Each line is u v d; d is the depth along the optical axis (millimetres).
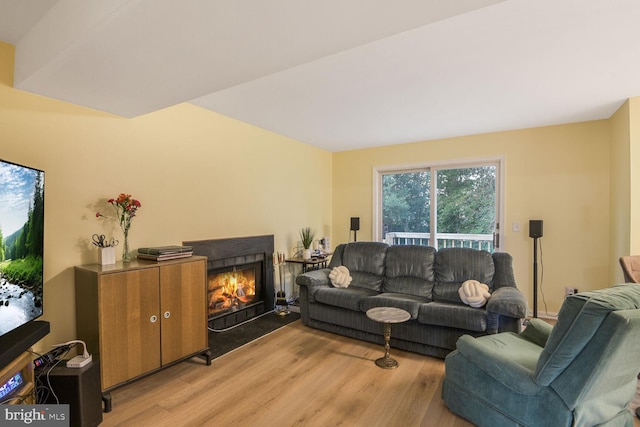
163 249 2594
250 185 4027
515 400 1694
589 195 3844
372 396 2238
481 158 4449
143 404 2131
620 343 1338
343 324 3350
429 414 2035
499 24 1878
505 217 4293
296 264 4875
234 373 2564
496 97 3096
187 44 1534
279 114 3627
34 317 1840
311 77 2639
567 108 3406
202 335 2701
